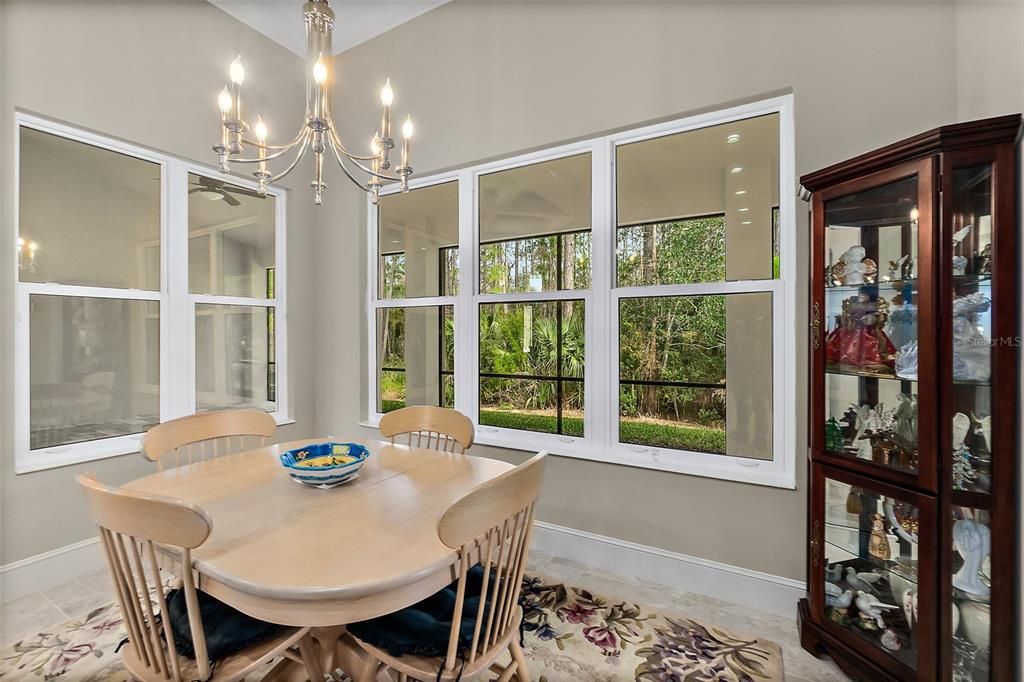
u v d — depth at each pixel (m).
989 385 1.33
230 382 3.00
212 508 1.34
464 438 2.04
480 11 2.70
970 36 1.58
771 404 2.12
